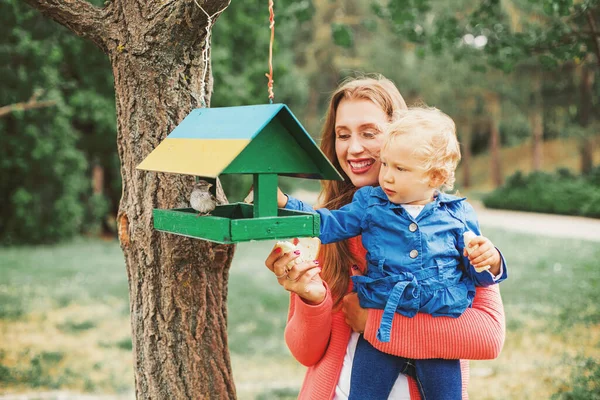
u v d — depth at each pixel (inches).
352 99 102.9
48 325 342.3
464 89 1162.6
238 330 334.3
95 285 446.3
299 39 1424.7
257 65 686.5
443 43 270.4
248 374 264.8
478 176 1489.9
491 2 242.5
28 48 506.3
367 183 103.0
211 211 84.2
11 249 617.3
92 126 681.6
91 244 668.7
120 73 100.6
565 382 228.4
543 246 598.2
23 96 522.9
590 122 1064.8
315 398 95.7
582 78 1025.5
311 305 92.5
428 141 87.9
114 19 100.5
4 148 608.1
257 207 81.3
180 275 100.0
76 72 619.5
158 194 99.0
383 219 91.0
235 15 646.5
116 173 705.0
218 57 610.5
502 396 224.5
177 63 99.7
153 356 101.3
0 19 348.2
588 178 1029.2
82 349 299.7
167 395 101.1
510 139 1465.3
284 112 79.8
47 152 609.9
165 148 89.7
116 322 351.6
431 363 90.4
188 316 101.0
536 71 1027.9
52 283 451.8
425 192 91.4
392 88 105.9
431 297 88.6
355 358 93.6
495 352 89.9
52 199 655.1
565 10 193.3
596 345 278.2
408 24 270.4
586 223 823.7
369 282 91.0
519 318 337.4
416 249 89.4
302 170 84.4
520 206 1003.3
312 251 106.3
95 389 240.2
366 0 1330.0
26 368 261.0
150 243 99.7
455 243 92.5
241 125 80.4
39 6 100.5
